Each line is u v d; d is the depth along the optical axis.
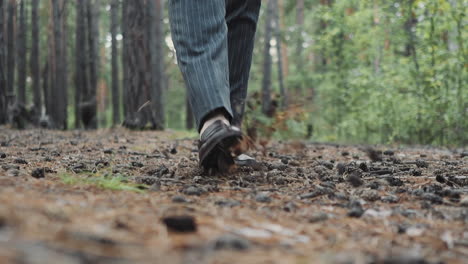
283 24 18.80
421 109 6.66
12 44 9.38
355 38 10.09
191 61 1.96
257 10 2.39
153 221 1.09
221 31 2.03
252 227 1.15
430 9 6.46
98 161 2.66
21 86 9.75
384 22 8.49
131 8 7.82
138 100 7.88
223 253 0.87
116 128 7.90
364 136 8.63
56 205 1.12
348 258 0.90
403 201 1.69
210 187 1.78
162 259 0.80
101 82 19.33
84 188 1.54
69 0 11.77
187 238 0.97
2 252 0.70
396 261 0.88
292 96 2.11
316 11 10.56
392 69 7.70
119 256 0.80
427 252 1.03
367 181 2.16
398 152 4.38
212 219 1.20
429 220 1.38
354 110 8.91
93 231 0.92
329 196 1.73
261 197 1.60
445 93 6.70
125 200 1.37
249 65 2.44
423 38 7.05
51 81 10.44
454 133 6.39
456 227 1.29
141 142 4.94
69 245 0.81
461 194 1.86
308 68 12.38
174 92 20.95
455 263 0.96
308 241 1.07
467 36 6.47
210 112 1.90
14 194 1.23
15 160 2.44
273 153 3.59
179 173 2.21
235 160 2.48
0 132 6.65
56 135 6.06
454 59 6.42
